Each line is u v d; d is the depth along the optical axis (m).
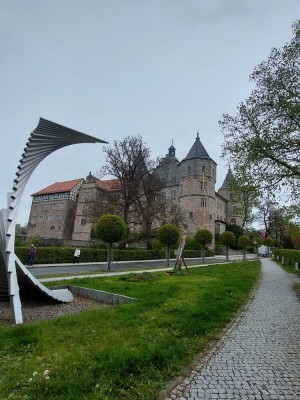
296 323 6.83
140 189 37.97
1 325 6.19
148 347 4.30
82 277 13.90
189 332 5.44
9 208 7.18
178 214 43.94
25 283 8.12
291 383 3.73
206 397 3.32
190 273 16.84
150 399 3.20
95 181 63.88
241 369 4.12
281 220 16.50
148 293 9.30
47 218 70.75
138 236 37.16
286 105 13.35
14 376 3.47
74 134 8.02
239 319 7.01
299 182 14.66
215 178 63.53
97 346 4.40
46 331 5.17
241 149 14.79
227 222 76.88
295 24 14.10
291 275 18.88
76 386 3.21
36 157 7.89
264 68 14.68
